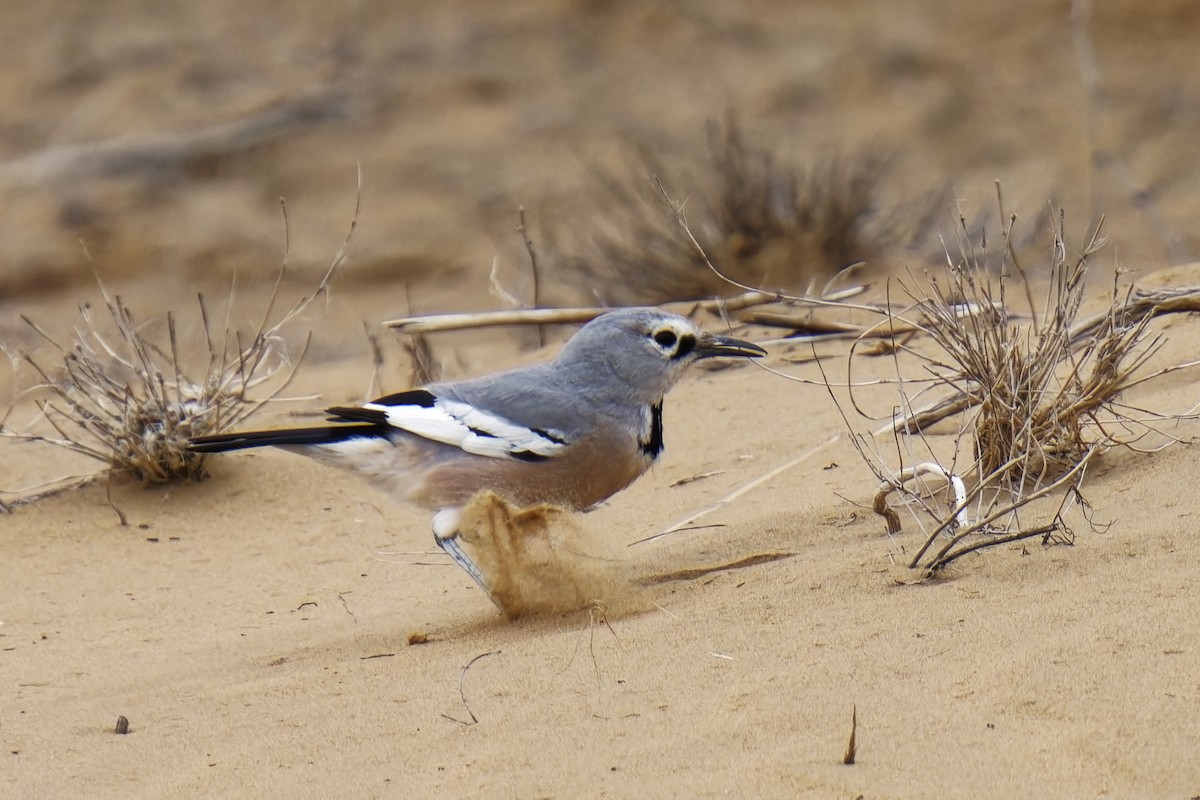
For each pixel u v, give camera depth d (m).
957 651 6.90
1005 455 9.77
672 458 12.59
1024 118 32.50
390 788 6.50
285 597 10.95
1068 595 7.32
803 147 31.72
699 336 10.18
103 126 34.06
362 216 31.47
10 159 33.19
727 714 6.66
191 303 28.61
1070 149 31.47
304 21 36.97
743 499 11.17
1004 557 8.07
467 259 29.80
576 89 34.78
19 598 11.32
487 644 8.58
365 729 7.28
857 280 18.92
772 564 8.95
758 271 19.25
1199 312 12.62
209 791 6.80
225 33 36.69
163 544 12.40
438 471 9.88
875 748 6.13
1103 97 32.81
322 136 33.94
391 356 20.64
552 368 10.12
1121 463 9.53
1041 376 9.75
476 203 31.55
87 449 13.51
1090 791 5.65
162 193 32.53
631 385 10.03
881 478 9.38
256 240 30.80
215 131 33.88
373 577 11.23
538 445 9.80
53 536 12.62
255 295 29.00
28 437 13.56
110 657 9.81
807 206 19.61
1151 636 6.68
